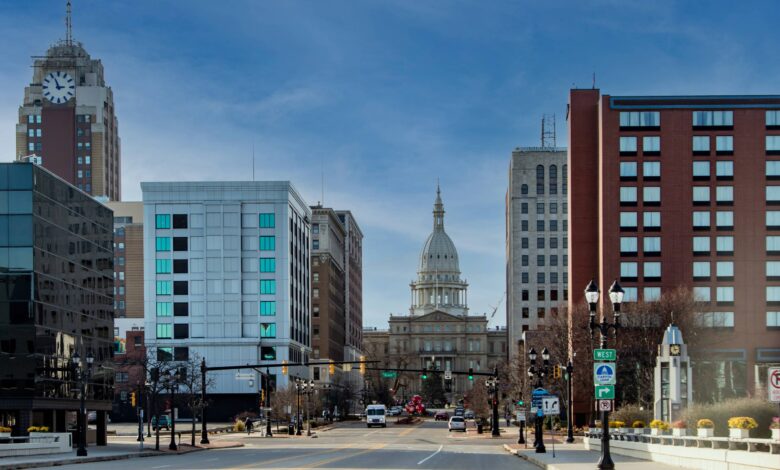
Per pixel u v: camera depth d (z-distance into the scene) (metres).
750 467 34.41
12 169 69.75
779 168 116.06
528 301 191.88
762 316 114.44
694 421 53.88
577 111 123.69
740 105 116.75
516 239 193.88
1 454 53.50
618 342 102.25
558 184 194.38
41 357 69.81
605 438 36.88
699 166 116.75
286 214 147.62
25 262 69.19
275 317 146.38
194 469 43.34
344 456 58.25
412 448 74.56
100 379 82.56
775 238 115.50
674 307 103.75
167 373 108.88
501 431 119.62
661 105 117.50
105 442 82.06
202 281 146.38
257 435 107.81
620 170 117.31
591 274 121.62
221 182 147.50
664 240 116.25
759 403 53.97
